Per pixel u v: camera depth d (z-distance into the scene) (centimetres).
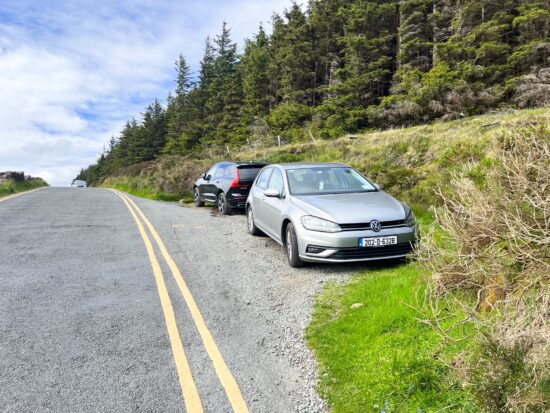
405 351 330
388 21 3722
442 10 3300
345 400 294
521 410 216
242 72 5666
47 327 425
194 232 930
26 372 339
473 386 245
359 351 350
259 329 418
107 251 743
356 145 1811
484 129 1377
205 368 346
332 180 712
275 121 3853
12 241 809
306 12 4722
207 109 6284
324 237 556
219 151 3369
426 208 817
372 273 552
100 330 419
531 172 316
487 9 2814
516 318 267
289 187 690
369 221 559
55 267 637
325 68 4241
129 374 337
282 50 4419
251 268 628
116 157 9375
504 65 2472
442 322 351
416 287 430
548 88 1925
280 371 339
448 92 2412
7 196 1828
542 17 2477
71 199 1678
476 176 596
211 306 482
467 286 351
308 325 416
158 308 477
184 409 292
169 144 6438
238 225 1021
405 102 2556
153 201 1739
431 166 1074
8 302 493
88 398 304
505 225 313
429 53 3331
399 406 277
